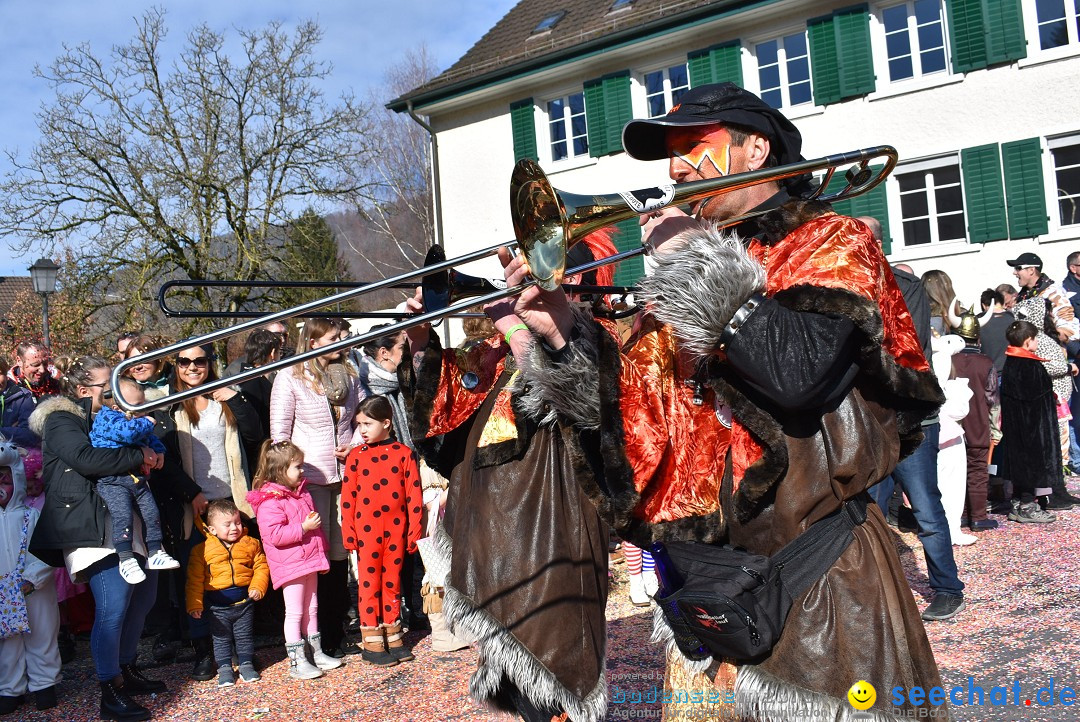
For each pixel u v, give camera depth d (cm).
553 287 181
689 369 200
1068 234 1316
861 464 179
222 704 427
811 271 178
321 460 501
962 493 638
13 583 429
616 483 194
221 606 457
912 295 472
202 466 500
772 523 183
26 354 676
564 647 269
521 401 253
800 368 167
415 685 433
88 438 425
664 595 200
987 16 1351
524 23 1853
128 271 1944
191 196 1978
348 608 522
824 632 177
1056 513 723
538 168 177
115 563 423
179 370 505
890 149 200
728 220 201
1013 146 1342
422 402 277
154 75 1967
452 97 1792
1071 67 1305
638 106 1631
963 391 627
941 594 471
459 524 287
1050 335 931
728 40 1530
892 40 1438
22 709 440
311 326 520
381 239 3453
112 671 420
